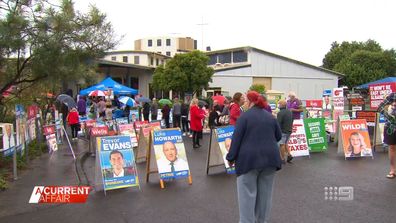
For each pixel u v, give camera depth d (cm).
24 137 1123
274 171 552
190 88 3922
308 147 1341
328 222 623
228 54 5047
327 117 1866
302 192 815
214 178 972
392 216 652
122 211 698
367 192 811
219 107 2094
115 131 1541
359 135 1265
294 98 1442
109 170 839
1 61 1073
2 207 712
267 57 4712
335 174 998
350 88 6272
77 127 1812
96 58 1189
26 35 1041
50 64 1081
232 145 545
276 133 562
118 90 2767
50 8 1067
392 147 938
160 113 2456
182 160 923
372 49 7419
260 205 553
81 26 1123
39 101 1703
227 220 639
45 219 653
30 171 1030
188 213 681
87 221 645
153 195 811
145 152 1254
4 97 1272
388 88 1595
